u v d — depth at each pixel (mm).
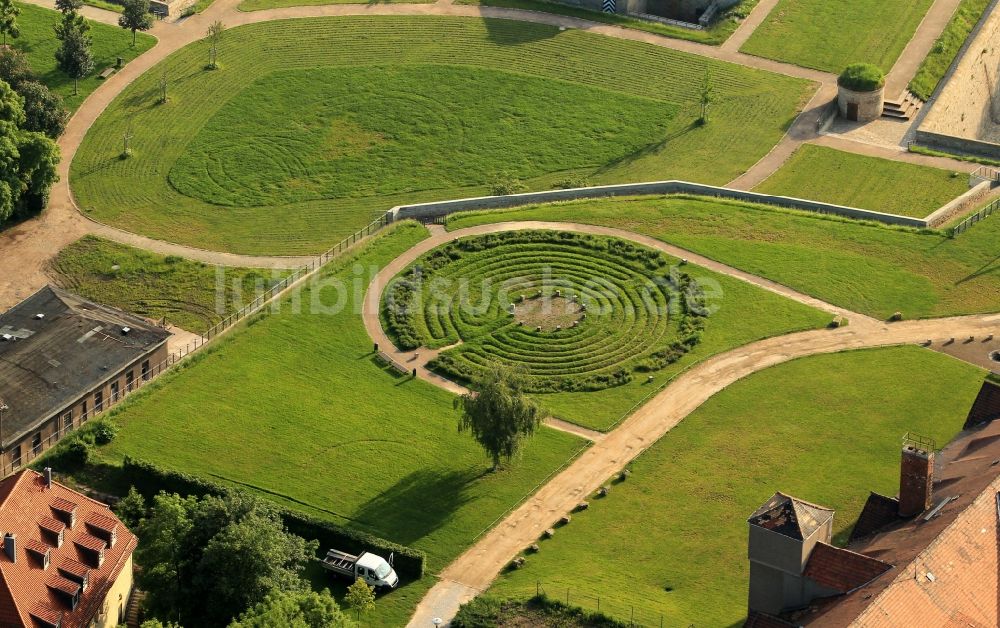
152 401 170750
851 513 149375
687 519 151250
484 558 148125
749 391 169625
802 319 181375
